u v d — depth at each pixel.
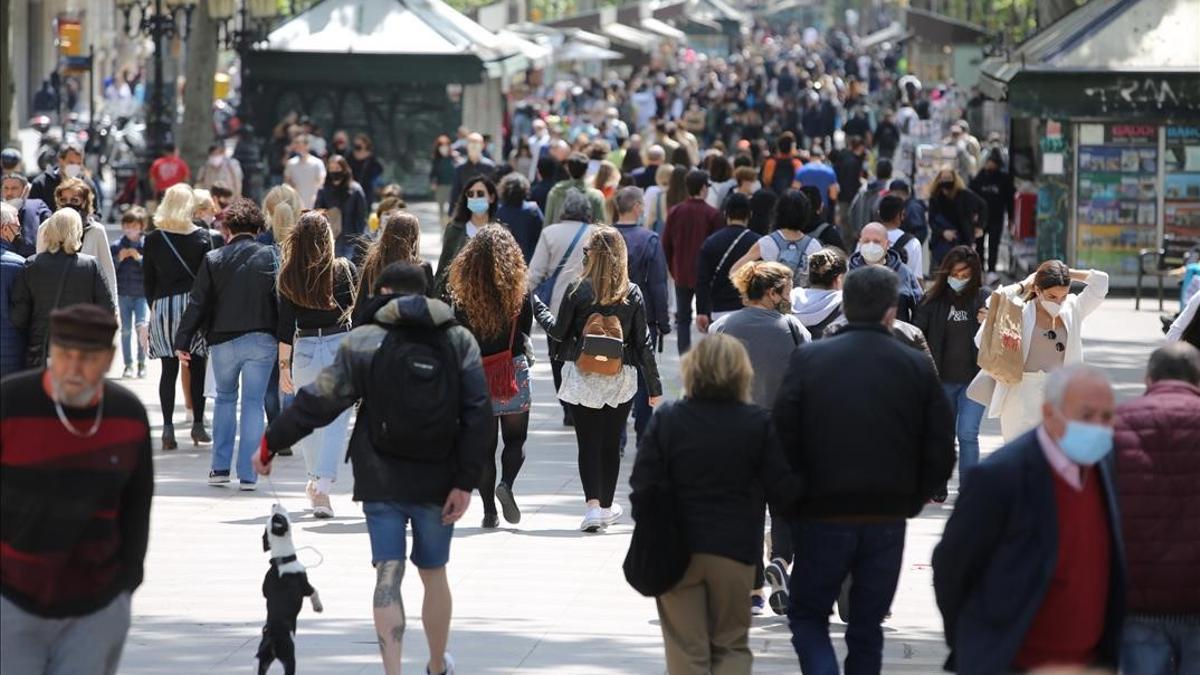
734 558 21.20
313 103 112.19
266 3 100.62
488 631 26.67
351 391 22.11
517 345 33.47
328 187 55.88
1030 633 17.78
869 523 21.78
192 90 111.88
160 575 30.19
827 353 21.86
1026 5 160.75
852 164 83.31
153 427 45.06
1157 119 76.56
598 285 33.69
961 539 17.75
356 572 30.55
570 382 33.88
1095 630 17.75
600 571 31.02
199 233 41.25
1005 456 17.70
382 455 22.14
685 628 21.53
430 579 22.70
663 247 50.88
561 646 25.80
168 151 95.94
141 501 17.80
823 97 147.88
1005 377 33.19
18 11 186.88
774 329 27.17
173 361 42.00
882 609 22.23
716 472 21.19
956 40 161.88
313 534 33.53
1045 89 76.69
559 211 50.50
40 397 17.27
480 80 110.31
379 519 22.25
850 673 22.30
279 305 35.22
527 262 46.69
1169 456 19.55
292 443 22.12
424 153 113.31
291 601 22.86
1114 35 76.88
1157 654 19.72
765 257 36.91
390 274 22.45
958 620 17.98
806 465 21.88
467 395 22.20
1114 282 79.56
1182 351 20.17
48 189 51.78
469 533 34.06
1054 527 17.55
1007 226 100.56
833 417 21.64
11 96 90.62
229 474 38.19
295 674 23.56
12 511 17.27
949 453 21.83
